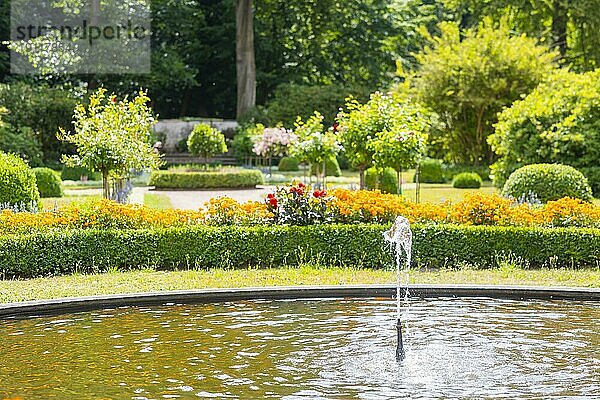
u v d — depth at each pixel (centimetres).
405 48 4166
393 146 1485
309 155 1830
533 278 913
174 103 4188
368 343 630
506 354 597
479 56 2583
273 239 1015
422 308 761
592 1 3059
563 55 3297
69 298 756
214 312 746
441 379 535
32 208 1127
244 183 2314
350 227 1016
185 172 2309
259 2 3859
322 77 4028
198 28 3988
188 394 498
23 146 2734
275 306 773
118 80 3644
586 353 599
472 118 2638
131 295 774
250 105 3497
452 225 1020
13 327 686
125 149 1372
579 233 1002
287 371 552
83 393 500
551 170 1440
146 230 1004
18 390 507
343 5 3841
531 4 3259
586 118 1823
